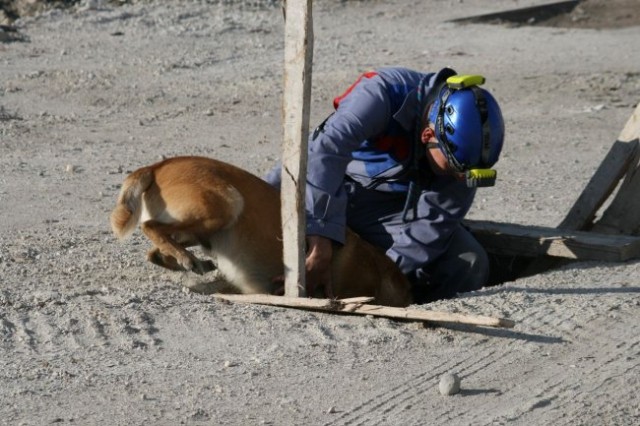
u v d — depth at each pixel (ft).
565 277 36.29
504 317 31.86
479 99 33.04
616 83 87.61
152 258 36.73
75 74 84.84
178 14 110.32
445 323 31.27
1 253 38.63
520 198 54.03
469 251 38.06
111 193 51.21
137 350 29.07
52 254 38.88
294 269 32.35
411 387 27.30
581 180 58.59
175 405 25.77
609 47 104.22
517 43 104.99
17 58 90.22
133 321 30.81
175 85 83.15
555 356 29.50
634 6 124.26
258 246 35.29
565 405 26.63
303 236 32.17
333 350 29.37
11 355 28.55
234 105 77.56
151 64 89.92
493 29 112.78
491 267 41.01
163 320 31.04
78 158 60.13
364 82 34.68
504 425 25.43
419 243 37.09
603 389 27.63
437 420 25.57
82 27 104.12
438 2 128.47
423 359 29.01
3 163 57.77
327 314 31.86
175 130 69.51
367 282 35.96
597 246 37.93
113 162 59.47
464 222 41.14
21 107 74.13
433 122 33.71
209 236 35.29
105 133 67.87
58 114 72.69
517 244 39.29
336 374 27.86
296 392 26.73
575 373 28.45
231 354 28.94
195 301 32.78
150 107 76.18
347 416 25.59
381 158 35.99
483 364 28.86
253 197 35.40
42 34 100.68
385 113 34.09
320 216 33.35
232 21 108.78
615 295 34.22
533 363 28.99
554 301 33.50
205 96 80.07
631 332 31.30
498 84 86.17
